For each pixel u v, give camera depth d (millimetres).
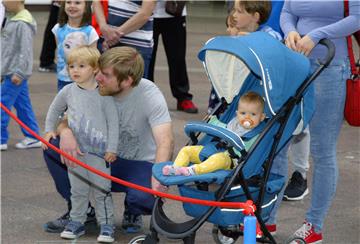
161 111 8086
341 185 10992
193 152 7359
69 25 10648
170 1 14828
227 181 6961
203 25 30328
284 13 8680
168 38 15211
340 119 8328
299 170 10312
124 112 8188
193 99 17031
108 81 7840
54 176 8609
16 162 11711
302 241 8039
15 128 13969
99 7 10883
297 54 7516
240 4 8828
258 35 7398
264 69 7109
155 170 7125
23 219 9133
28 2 33562
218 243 8164
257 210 7262
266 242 7754
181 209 9688
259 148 7285
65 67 10633
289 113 7355
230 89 7867
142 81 8172
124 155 8469
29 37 11859
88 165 8109
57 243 8367
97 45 11055
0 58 11789
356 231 9094
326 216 9609
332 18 8211
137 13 10555
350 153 12875
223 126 7707
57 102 8398
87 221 9023
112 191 8586
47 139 8469
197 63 22328
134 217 8703
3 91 12039
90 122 8148
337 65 8141
